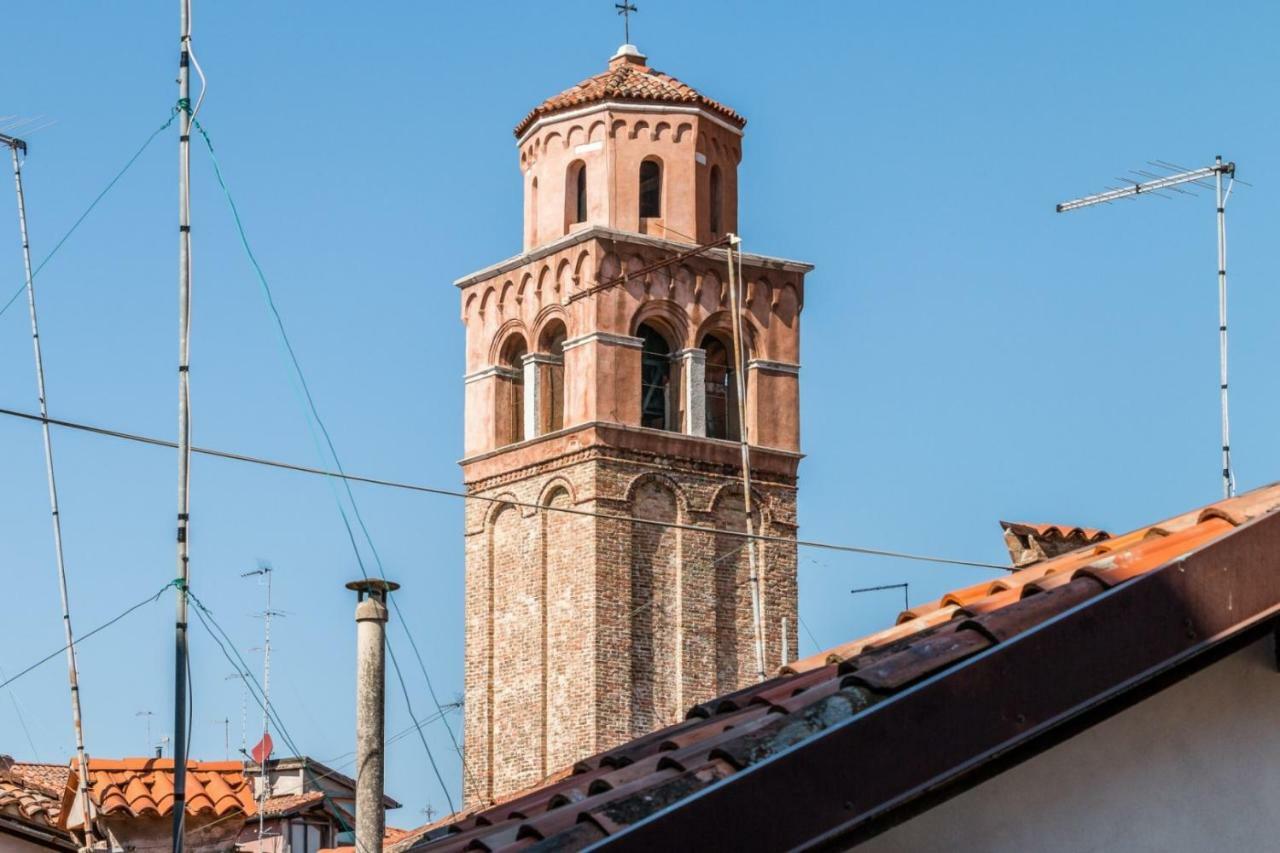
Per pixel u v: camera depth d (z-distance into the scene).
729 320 85.06
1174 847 10.28
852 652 14.38
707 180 85.12
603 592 80.62
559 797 12.60
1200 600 10.27
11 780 39.53
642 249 82.81
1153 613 10.17
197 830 46.22
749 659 83.62
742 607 83.69
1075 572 11.30
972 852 10.02
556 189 85.06
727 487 83.88
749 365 85.50
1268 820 10.41
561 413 84.06
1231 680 10.57
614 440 81.38
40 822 29.38
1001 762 10.09
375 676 25.36
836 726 9.59
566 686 81.12
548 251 83.31
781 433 85.62
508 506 84.19
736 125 86.50
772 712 11.05
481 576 84.56
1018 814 10.12
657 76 86.81
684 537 82.75
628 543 81.44
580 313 82.06
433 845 13.72
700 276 84.25
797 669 14.73
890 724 9.62
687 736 12.36
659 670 81.62
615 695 80.56
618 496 81.38
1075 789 10.21
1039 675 9.91
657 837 9.23
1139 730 10.40
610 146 84.19
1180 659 10.16
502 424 85.25
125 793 45.19
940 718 9.70
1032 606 10.51
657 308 83.31
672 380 83.94
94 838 42.91
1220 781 10.43
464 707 84.38
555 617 82.00
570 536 81.69
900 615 15.11
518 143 87.50
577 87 86.50
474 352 86.19
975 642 10.22
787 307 86.50
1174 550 11.19
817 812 9.44
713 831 9.29
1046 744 10.16
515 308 84.94
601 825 9.89
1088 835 10.17
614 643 80.69
